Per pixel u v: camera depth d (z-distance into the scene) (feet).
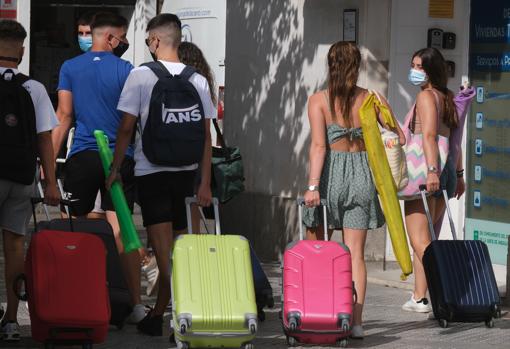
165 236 54.03
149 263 66.49
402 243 55.16
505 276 74.79
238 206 94.99
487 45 76.33
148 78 53.01
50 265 48.49
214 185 66.28
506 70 74.79
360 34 81.20
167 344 53.26
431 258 57.41
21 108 51.26
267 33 91.86
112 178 53.31
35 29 134.72
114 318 55.98
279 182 89.86
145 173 53.67
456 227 78.18
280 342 54.29
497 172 75.31
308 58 86.02
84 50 65.05
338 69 55.01
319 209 55.83
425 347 54.03
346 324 51.11
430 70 61.82
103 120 58.95
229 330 48.42
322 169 55.42
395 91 79.46
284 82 89.20
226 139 98.22
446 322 57.88
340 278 51.70
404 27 79.10
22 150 51.11
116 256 56.54
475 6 77.30
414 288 67.21
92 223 56.59
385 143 57.11
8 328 52.24
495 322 61.05
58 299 48.26
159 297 54.95
